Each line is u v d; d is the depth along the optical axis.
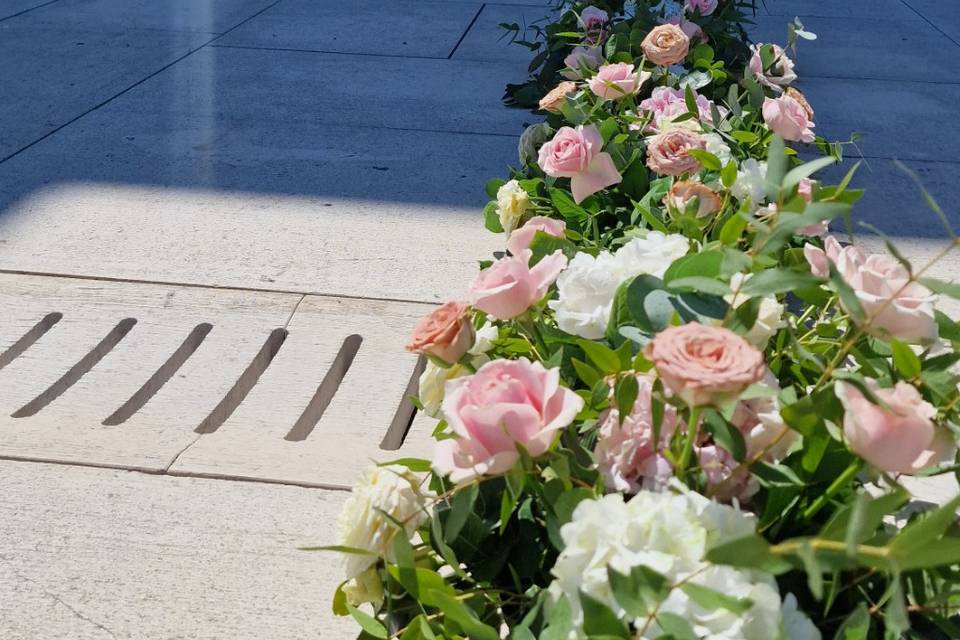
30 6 7.48
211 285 3.34
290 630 1.96
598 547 1.06
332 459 2.49
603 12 4.68
